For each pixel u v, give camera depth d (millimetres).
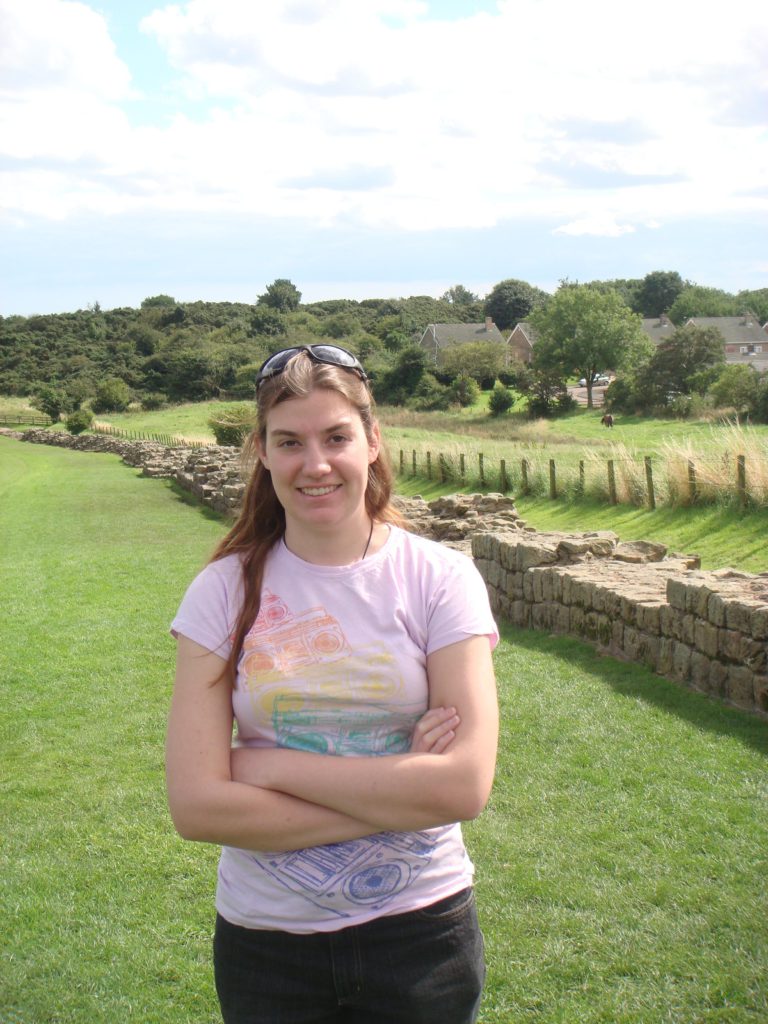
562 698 7703
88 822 5902
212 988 4102
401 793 2004
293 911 2066
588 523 19297
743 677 7121
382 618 2148
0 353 114562
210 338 116938
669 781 5867
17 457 52562
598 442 47000
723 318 124500
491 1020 3734
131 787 6457
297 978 2084
